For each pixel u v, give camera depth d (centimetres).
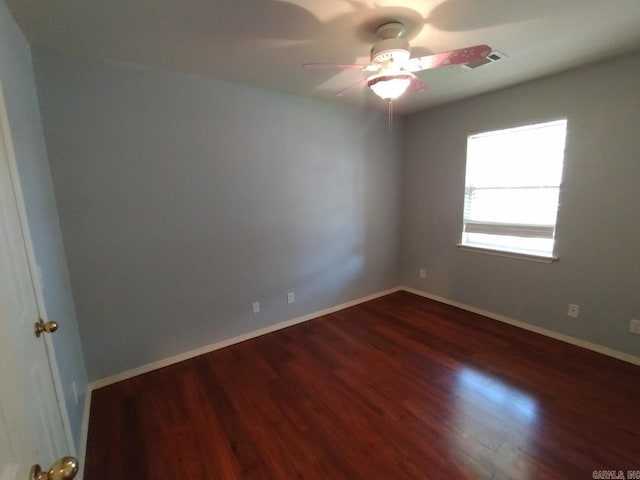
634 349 238
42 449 88
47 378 115
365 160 359
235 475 153
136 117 221
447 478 148
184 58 210
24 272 109
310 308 336
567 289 270
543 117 267
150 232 235
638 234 229
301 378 231
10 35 148
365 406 199
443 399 204
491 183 317
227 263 274
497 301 323
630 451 160
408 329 308
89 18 160
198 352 267
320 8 156
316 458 161
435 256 378
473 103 316
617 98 229
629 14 168
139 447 171
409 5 156
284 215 304
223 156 261
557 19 173
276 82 259
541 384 215
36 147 171
